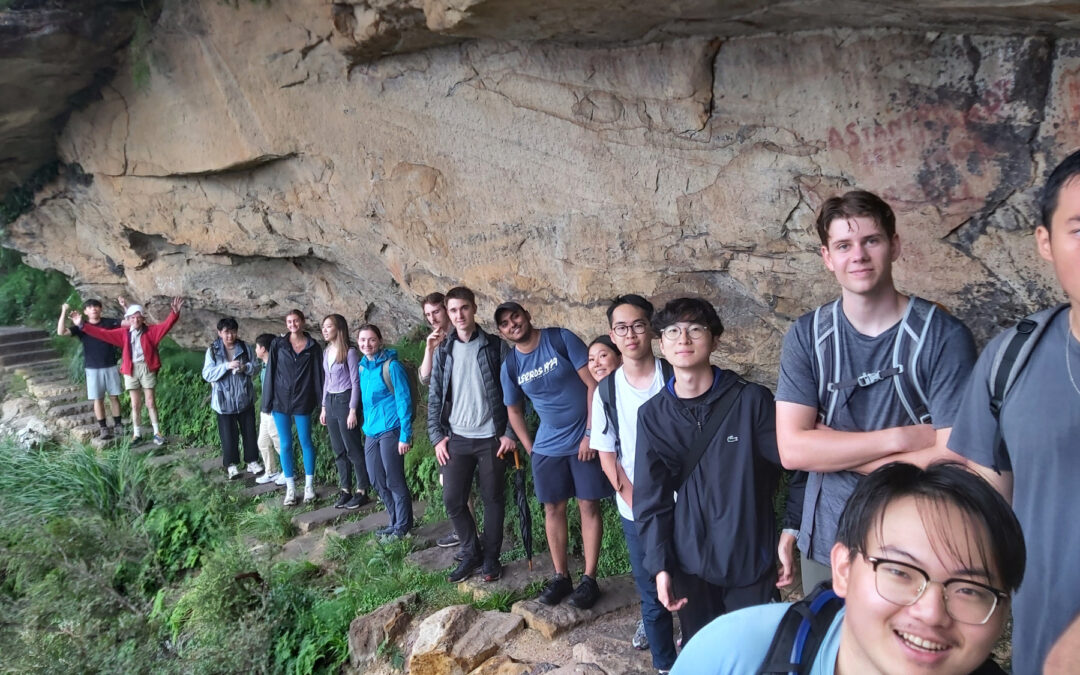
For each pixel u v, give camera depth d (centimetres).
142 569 688
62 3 605
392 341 777
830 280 381
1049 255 151
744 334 434
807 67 355
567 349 418
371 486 693
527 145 477
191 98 635
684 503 262
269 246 702
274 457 793
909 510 106
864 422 212
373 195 568
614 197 445
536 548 543
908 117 327
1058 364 150
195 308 912
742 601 264
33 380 1214
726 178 396
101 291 986
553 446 427
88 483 816
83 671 563
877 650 107
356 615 498
